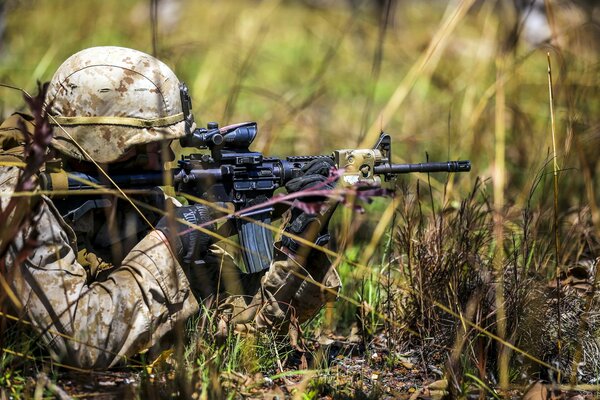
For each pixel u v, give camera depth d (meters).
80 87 7.30
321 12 28.02
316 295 7.92
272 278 7.86
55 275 7.04
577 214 11.27
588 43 16.16
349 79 21.66
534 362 8.10
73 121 7.29
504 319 8.05
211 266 8.48
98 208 7.51
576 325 8.47
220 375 7.32
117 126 7.28
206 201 7.77
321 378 7.72
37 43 20.19
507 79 13.59
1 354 6.94
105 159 7.31
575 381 7.88
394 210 10.04
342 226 11.30
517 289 8.37
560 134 13.32
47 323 7.00
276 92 19.81
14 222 6.77
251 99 19.06
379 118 13.18
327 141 15.88
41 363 7.29
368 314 9.10
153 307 7.24
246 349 7.81
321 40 26.00
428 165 8.46
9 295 6.78
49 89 7.53
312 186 7.60
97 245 7.68
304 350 8.20
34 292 7.00
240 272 8.68
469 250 8.95
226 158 7.77
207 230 7.54
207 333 7.85
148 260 7.29
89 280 7.56
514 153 14.51
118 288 7.16
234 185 7.78
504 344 7.81
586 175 10.98
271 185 7.91
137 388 6.85
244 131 7.84
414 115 17.83
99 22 23.08
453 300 8.55
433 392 7.72
